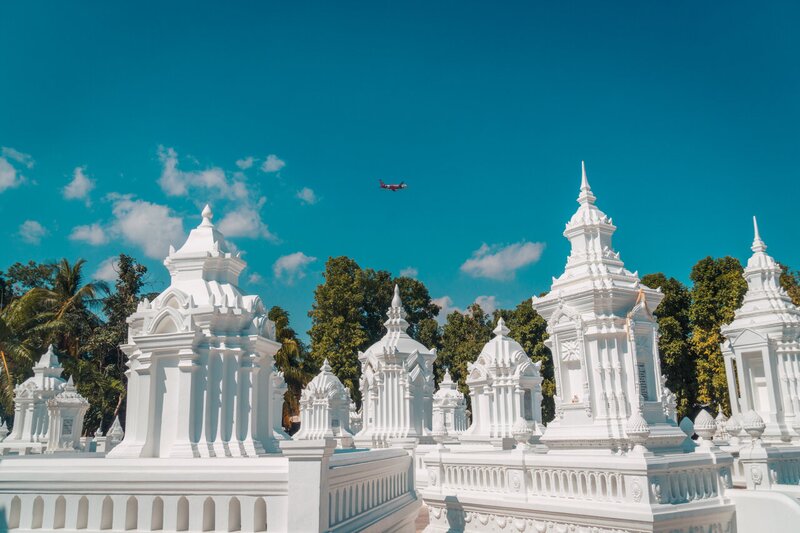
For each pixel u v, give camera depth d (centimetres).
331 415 3728
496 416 3036
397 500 1451
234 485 1014
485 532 1638
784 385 2473
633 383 1827
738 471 1767
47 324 4906
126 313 6047
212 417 1412
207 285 1554
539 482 1524
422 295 7619
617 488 1340
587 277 1911
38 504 1078
